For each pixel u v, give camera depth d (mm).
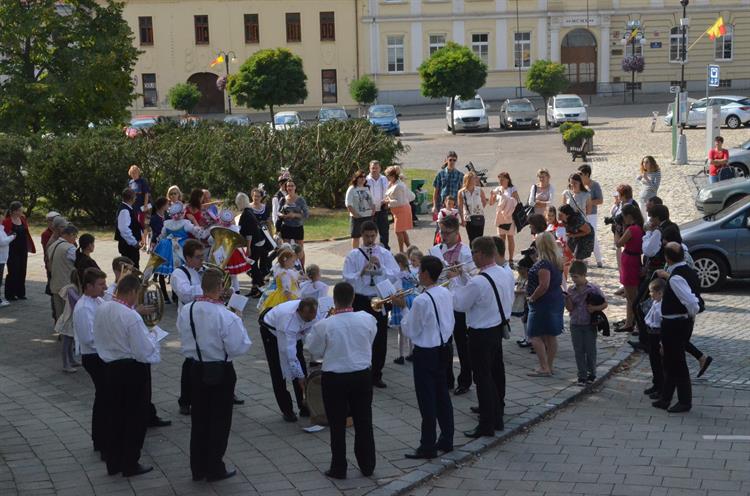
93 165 24500
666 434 9609
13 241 16578
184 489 8344
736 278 16172
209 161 25703
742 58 62281
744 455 8945
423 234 21750
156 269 14969
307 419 10172
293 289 10875
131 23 62375
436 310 8938
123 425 8695
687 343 10758
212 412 8430
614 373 11875
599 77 63062
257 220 16297
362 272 11078
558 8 62188
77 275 11945
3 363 12852
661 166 31578
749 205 15883
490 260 9516
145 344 8516
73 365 12469
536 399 10758
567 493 8203
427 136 47000
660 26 62094
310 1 62594
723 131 42375
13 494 8281
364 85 56219
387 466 8828
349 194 17719
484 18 62656
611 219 15312
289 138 26375
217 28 62500
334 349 8406
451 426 9188
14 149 25516
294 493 8203
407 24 62812
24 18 32281
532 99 62812
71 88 32875
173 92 55344
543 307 11312
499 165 33969
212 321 8344
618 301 15336
